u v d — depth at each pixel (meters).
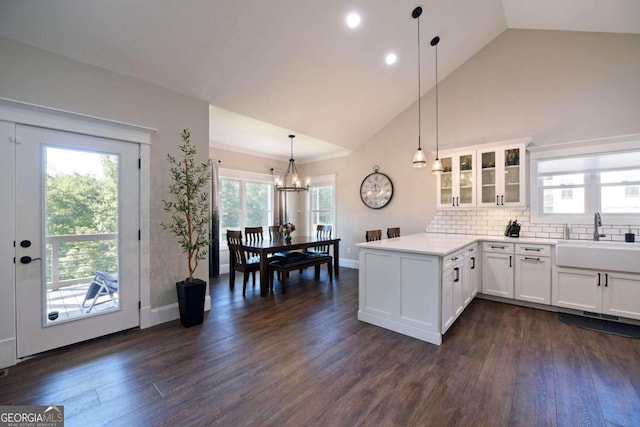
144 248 2.86
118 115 2.66
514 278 3.46
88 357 2.27
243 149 5.85
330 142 5.15
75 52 2.38
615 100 3.27
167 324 2.96
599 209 3.37
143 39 2.47
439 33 3.56
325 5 2.72
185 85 3.03
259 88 3.40
